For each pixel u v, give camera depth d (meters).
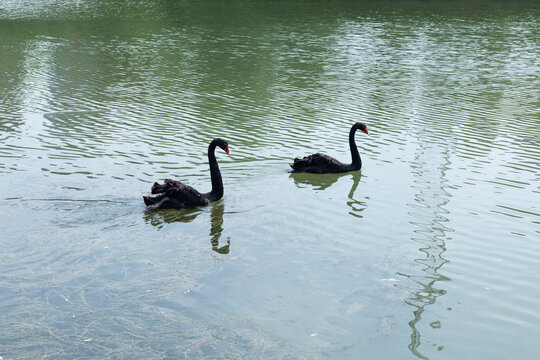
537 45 33.28
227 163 15.31
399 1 52.59
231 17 42.94
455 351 7.85
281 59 28.91
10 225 11.07
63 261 9.83
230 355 7.51
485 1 53.41
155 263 9.95
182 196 12.31
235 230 11.44
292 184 14.10
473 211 12.41
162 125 18.52
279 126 18.62
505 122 19.08
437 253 10.60
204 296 8.97
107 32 36.59
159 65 27.50
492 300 9.13
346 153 16.30
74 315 8.27
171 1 52.34
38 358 7.28
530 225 11.74
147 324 8.14
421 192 13.51
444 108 20.77
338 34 36.06
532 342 8.08
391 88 23.56
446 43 33.66
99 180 13.66
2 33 35.72
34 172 14.05
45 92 22.48
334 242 11.02
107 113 19.80
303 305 8.84
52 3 50.47
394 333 8.20
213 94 22.50
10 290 8.86
